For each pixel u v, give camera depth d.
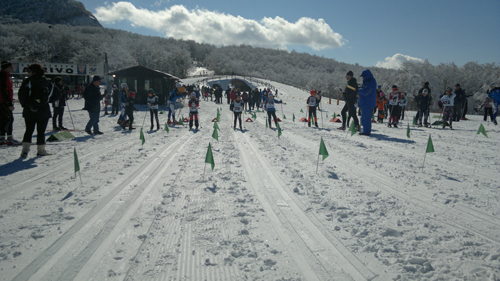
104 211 3.35
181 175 4.95
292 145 7.95
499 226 2.92
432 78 56.56
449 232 2.81
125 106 11.32
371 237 2.72
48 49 79.69
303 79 133.12
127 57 71.25
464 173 4.93
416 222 3.04
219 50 167.12
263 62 166.50
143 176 4.87
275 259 2.38
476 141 8.40
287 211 3.38
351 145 7.82
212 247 2.57
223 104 32.56
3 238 2.68
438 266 2.25
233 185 4.38
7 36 82.12
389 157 6.27
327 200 3.71
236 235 2.79
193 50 158.25
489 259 2.33
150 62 82.81
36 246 2.55
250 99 22.81
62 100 10.21
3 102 7.03
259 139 9.16
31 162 5.75
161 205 3.55
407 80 56.09
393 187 4.21
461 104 14.88
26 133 6.10
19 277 2.12
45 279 2.10
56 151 6.94
